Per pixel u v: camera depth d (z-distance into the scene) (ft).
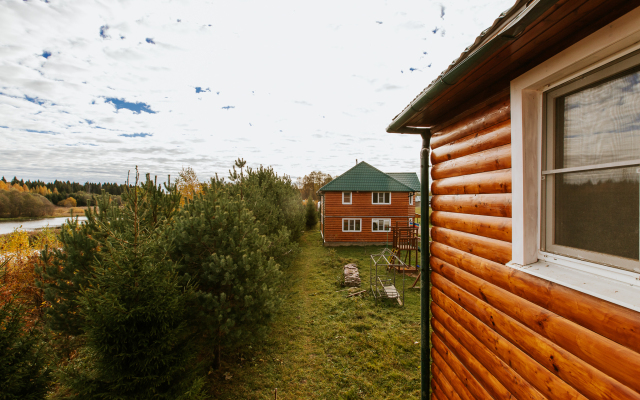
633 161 4.60
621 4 4.27
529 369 6.35
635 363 4.13
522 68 6.65
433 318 12.13
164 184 26.20
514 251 6.81
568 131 6.02
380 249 64.90
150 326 14.33
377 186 68.64
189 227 20.38
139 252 14.19
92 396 13.19
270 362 21.85
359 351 22.80
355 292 35.53
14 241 37.52
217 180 36.63
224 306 18.42
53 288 18.38
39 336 13.98
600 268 5.13
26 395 12.27
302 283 40.16
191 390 14.39
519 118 6.57
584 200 5.66
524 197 6.49
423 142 12.89
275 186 57.06
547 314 5.85
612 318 4.53
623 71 4.80
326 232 68.74
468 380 8.98
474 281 8.70
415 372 19.97
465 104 9.48
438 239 11.47
